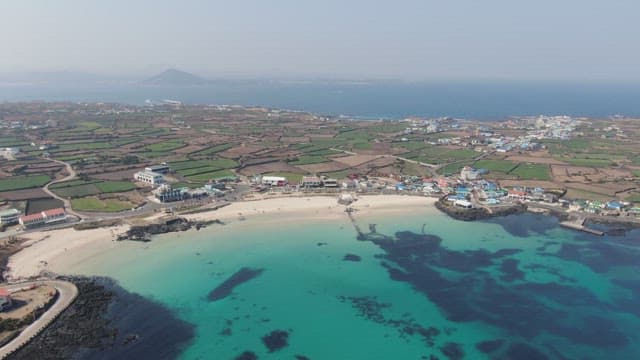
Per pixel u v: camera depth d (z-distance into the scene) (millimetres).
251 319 108312
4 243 142625
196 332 102562
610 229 167250
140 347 95938
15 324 97125
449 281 128750
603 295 120938
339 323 107562
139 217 169500
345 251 147500
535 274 132875
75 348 94125
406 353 96875
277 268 134875
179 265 134625
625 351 98062
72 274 125375
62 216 163250
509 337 103188
